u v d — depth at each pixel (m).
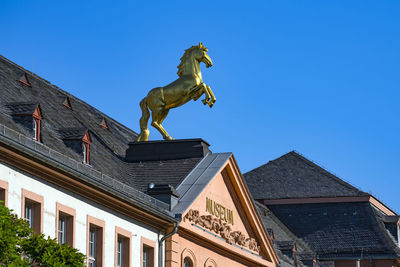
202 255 53.47
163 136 56.75
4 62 50.38
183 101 57.25
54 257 32.94
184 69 57.78
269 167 90.50
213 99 57.31
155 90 57.38
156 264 48.31
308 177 88.50
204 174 54.06
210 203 54.34
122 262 45.62
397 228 84.94
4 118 40.56
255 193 87.69
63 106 53.84
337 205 85.88
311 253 78.25
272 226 80.50
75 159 44.41
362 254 82.25
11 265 30.39
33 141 38.31
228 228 56.38
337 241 83.50
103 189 42.25
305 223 85.19
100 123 58.28
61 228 40.88
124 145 58.72
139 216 46.31
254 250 60.69
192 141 56.06
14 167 37.03
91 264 43.00
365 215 84.88
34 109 41.62
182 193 52.06
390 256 81.75
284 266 70.00
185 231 50.94
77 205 41.44
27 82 50.84
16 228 31.31
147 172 54.41
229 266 57.09
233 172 57.06
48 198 39.28
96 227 43.34
